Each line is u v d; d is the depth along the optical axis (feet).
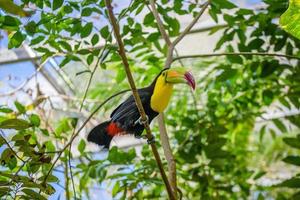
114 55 14.73
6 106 15.03
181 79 12.03
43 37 14.10
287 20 9.62
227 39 16.35
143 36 17.13
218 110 19.86
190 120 18.54
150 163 16.22
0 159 11.48
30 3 14.61
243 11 15.88
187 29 14.03
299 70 16.84
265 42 17.10
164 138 13.03
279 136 27.12
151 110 12.50
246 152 22.39
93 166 16.28
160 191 17.69
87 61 14.51
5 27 13.12
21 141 11.43
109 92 20.88
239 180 20.21
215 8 15.52
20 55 21.31
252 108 20.18
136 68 18.56
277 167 27.91
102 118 20.86
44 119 18.86
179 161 17.89
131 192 16.72
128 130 12.96
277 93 18.74
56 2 13.30
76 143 19.45
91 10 13.99
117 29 9.54
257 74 17.92
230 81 18.07
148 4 14.80
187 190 18.98
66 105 22.30
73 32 14.23
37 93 19.58
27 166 11.85
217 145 17.52
